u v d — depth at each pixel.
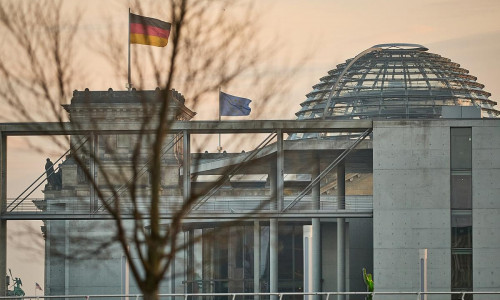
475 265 150.62
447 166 151.25
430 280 150.75
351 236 196.12
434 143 151.25
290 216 150.75
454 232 151.12
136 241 60.44
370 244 195.62
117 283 193.00
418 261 150.75
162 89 60.53
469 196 151.12
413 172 151.25
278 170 149.62
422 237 151.12
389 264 151.00
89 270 193.25
